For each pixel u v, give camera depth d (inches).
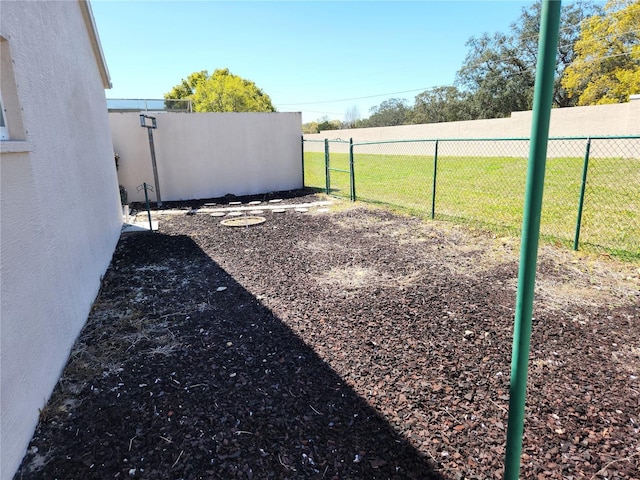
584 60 879.1
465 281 156.0
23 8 97.7
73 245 122.3
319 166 737.6
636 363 97.2
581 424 76.1
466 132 816.9
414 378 93.0
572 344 106.7
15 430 67.1
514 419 48.3
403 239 221.8
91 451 71.0
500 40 1120.2
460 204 313.3
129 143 372.2
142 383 92.4
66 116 133.6
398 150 980.6
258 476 65.2
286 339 113.4
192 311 134.6
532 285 43.9
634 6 784.9
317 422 78.3
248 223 277.4
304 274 171.0
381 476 65.1
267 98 1462.8
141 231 257.8
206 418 79.7
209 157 400.5
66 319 105.5
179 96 1535.4
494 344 108.1
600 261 170.6
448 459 68.3
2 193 72.4
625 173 427.5
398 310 131.3
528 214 42.2
